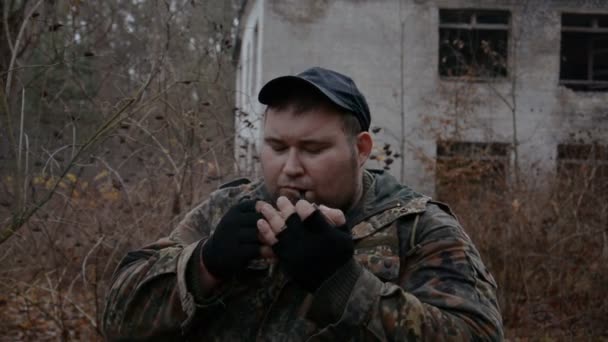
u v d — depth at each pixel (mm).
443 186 9250
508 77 15648
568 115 15789
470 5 15734
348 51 15383
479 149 11086
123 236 4285
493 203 7293
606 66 19562
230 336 1519
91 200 4543
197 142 4973
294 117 1468
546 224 6707
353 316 1338
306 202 1361
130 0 5105
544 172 9773
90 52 3871
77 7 3799
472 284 1454
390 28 15453
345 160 1494
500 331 1437
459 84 14977
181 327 1454
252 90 17250
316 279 1344
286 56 15289
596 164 8336
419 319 1340
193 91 5418
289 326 1489
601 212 6973
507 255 6676
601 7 16094
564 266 6543
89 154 4125
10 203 3596
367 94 15391
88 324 4863
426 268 1481
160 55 4410
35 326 4945
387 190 1621
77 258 4625
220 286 1464
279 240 1347
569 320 6246
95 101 4395
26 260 4738
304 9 15305
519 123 15656
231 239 1389
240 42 19938
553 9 15945
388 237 1528
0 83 3207
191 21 5094
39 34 3852
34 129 3865
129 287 1501
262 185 1729
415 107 15352
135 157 4980
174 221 4633
